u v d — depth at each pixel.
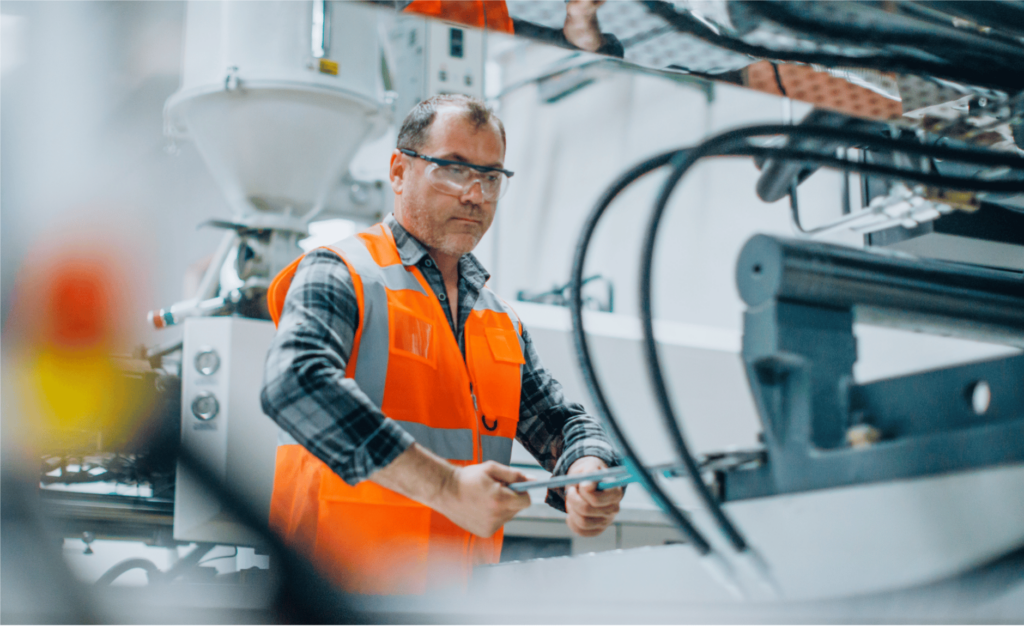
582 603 0.66
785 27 1.02
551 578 0.73
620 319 2.41
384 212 2.54
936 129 1.22
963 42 1.04
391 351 1.16
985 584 0.48
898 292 0.62
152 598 0.51
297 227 2.06
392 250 1.26
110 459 1.49
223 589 0.54
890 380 0.57
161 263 3.15
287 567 0.52
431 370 1.19
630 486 2.25
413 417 1.16
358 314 1.15
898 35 1.02
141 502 1.84
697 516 0.62
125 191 3.05
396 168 1.32
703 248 4.11
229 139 2.00
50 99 1.05
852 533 0.52
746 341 0.60
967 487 0.48
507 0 1.02
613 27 1.06
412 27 2.35
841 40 1.03
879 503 0.51
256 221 2.01
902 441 0.50
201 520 1.54
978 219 1.21
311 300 1.10
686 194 4.23
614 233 4.53
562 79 4.76
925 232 1.20
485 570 0.81
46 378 0.57
